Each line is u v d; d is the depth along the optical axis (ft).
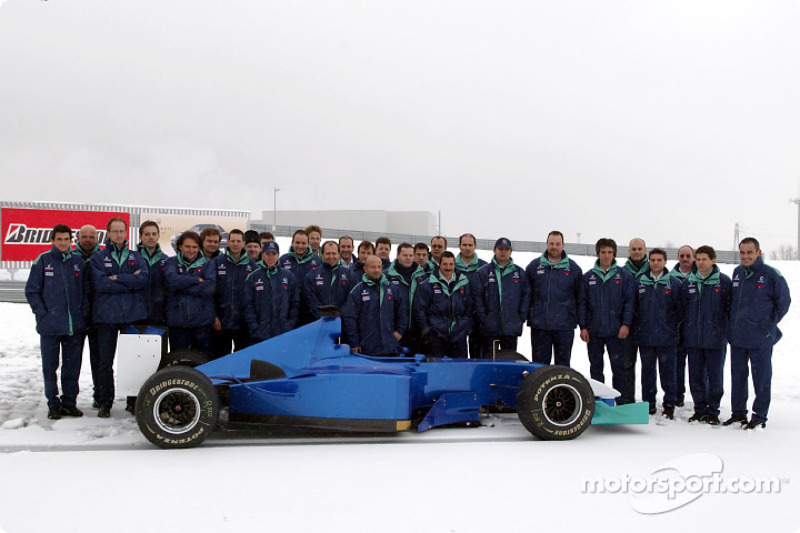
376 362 18.28
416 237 137.80
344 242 25.84
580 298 21.67
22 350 31.50
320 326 18.17
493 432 18.08
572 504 12.05
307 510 11.51
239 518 11.10
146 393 15.40
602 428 18.76
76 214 65.57
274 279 20.88
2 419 18.54
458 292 21.47
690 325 20.04
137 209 67.51
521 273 21.93
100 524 10.79
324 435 17.60
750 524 11.28
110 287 18.75
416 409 18.67
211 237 20.84
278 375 17.48
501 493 12.58
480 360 19.52
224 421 17.90
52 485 12.76
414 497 12.26
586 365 32.94
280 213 187.32
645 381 21.22
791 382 27.17
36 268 18.60
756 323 18.70
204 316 20.04
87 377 25.81
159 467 14.06
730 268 96.43
